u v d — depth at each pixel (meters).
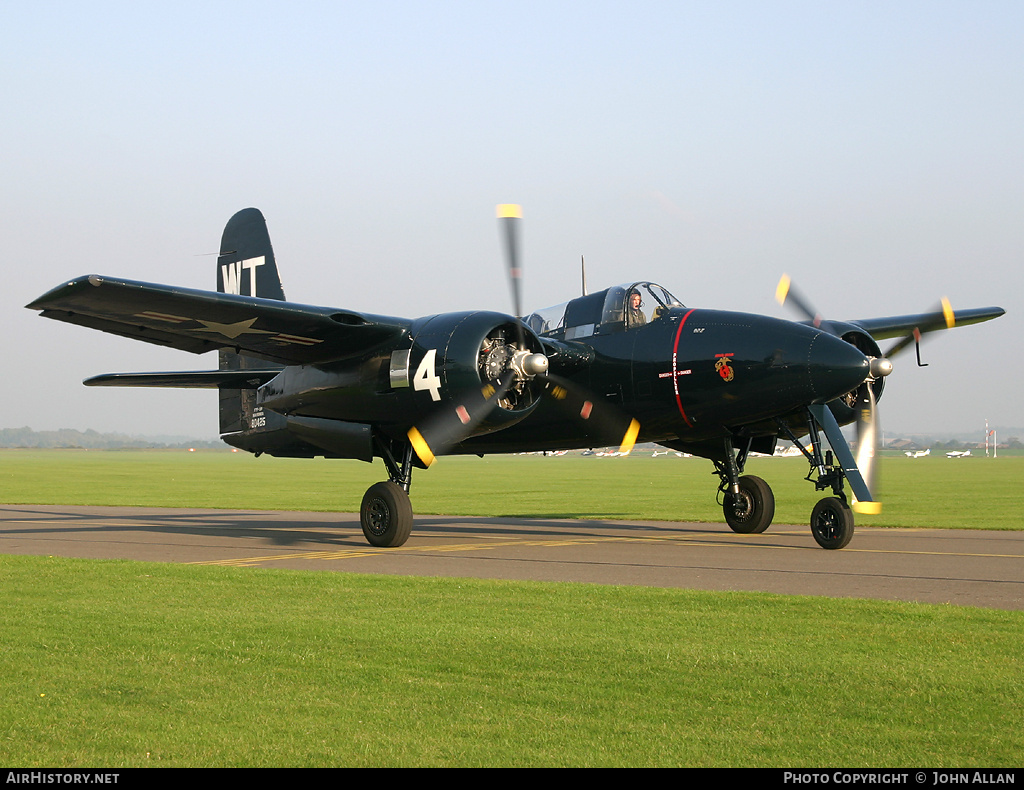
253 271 35.44
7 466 134.25
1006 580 17.66
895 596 15.73
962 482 73.62
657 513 42.09
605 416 26.44
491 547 25.09
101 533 30.73
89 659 11.27
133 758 8.02
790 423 26.33
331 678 10.40
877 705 9.29
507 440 28.36
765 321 24.36
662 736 8.48
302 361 26.48
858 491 23.59
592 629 12.84
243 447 33.03
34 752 8.16
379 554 23.27
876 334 33.16
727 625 13.05
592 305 27.11
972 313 33.34
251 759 7.97
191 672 10.66
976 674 10.34
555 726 8.76
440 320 24.39
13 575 18.52
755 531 28.62
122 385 31.61
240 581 17.55
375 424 25.67
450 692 9.84
